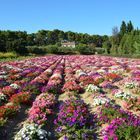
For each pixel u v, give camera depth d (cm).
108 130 1080
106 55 9062
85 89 2048
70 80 2369
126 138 985
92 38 19400
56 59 6088
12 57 6825
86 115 1308
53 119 1366
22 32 16875
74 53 10938
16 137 1037
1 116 1320
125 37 10038
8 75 2755
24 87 1966
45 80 2417
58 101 1728
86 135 1073
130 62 4534
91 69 3391
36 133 1043
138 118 1177
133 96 1688
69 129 1160
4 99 1678
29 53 9406
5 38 13125
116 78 2389
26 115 1441
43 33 19412
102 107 1400
